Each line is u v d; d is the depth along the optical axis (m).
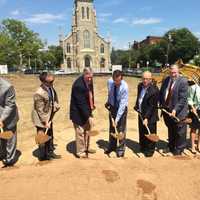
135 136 9.43
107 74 54.69
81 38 89.38
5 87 6.29
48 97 6.80
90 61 90.81
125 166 5.61
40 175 5.30
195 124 7.61
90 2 89.25
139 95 7.45
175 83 7.16
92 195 4.77
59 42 97.56
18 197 4.75
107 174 5.29
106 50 91.75
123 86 7.07
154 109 7.31
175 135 7.40
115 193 4.82
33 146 8.59
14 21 69.50
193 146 7.71
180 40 74.06
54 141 9.03
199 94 7.50
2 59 68.12
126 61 105.44
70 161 5.87
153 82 7.52
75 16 90.31
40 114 6.82
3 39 68.00
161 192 4.89
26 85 31.17
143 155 7.59
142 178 5.20
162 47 77.19
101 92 23.97
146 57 87.62
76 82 6.86
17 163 7.17
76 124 7.05
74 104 6.94
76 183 5.04
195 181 5.18
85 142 7.34
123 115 7.20
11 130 6.64
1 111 6.35
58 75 53.03
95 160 5.92
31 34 71.31
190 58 75.31
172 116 7.10
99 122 12.00
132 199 4.71
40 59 82.50
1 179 5.23
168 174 5.35
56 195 4.78
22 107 16.03
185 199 4.76
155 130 7.42
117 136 7.01
